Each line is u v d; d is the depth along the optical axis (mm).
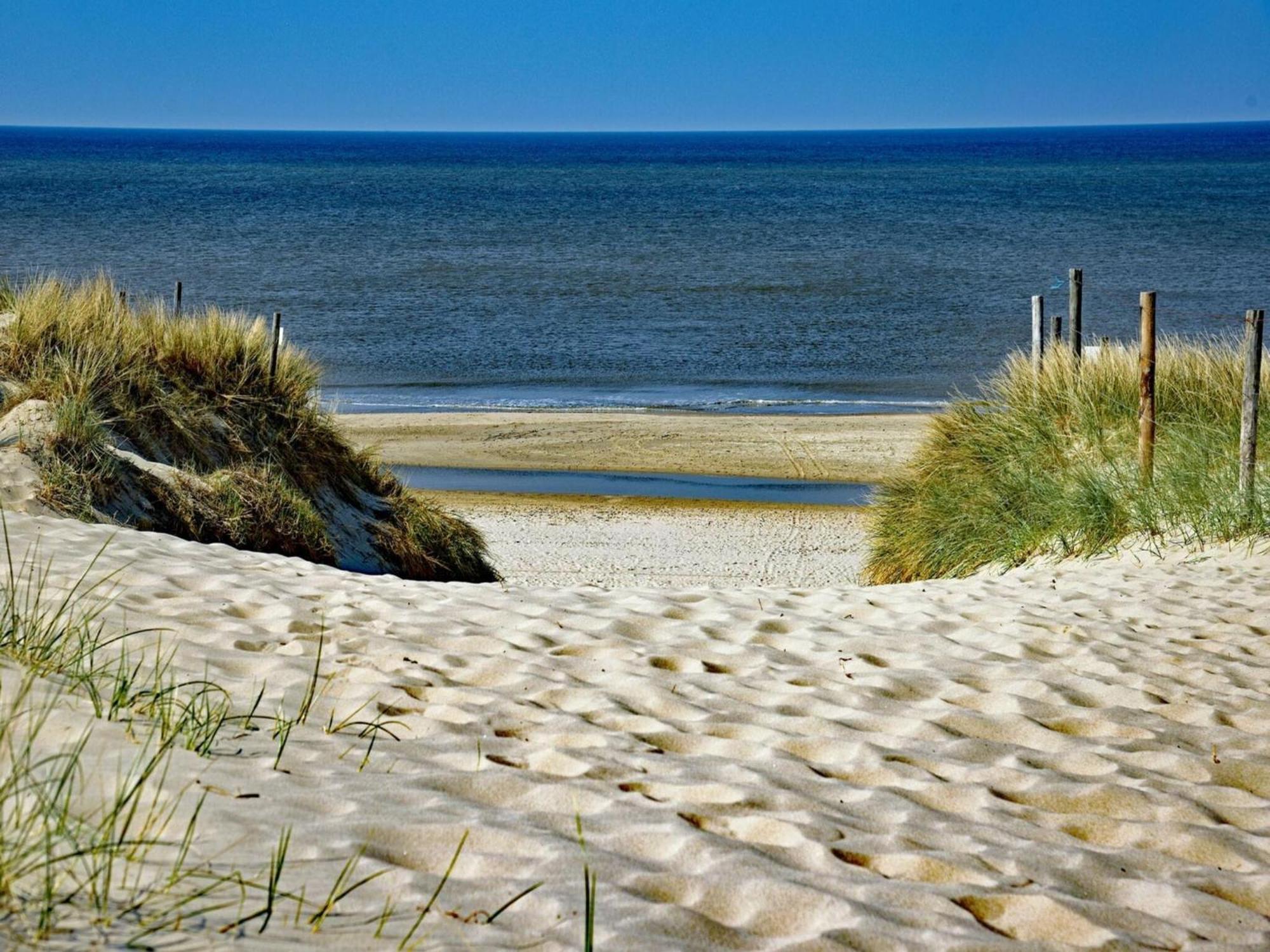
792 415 25219
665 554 14414
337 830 3104
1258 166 165000
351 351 34719
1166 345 11883
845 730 4652
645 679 5199
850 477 19797
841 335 37625
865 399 27891
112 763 3299
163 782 3229
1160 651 6199
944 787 4047
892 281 50469
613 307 44094
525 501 17812
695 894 2959
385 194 111188
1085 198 102812
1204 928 3064
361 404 26984
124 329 10414
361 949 2408
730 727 4594
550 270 55062
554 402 27516
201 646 5039
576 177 149125
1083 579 8320
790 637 6254
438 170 167125
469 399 27875
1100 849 3611
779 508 17484
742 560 14117
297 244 65188
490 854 3090
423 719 4367
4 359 9648
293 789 3404
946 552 10281
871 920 2861
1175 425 10492
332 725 4184
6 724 3363
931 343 35938
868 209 93188
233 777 3418
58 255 57000
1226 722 5062
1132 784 4227
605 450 21703
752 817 3576
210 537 9078
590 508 17328
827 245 65875
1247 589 7699
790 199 106438
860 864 3303
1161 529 9406
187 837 2807
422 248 64125
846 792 3928
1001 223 79000
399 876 2855
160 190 110188
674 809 3615
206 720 3873
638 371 32125
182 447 9836
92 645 4543
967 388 29062
